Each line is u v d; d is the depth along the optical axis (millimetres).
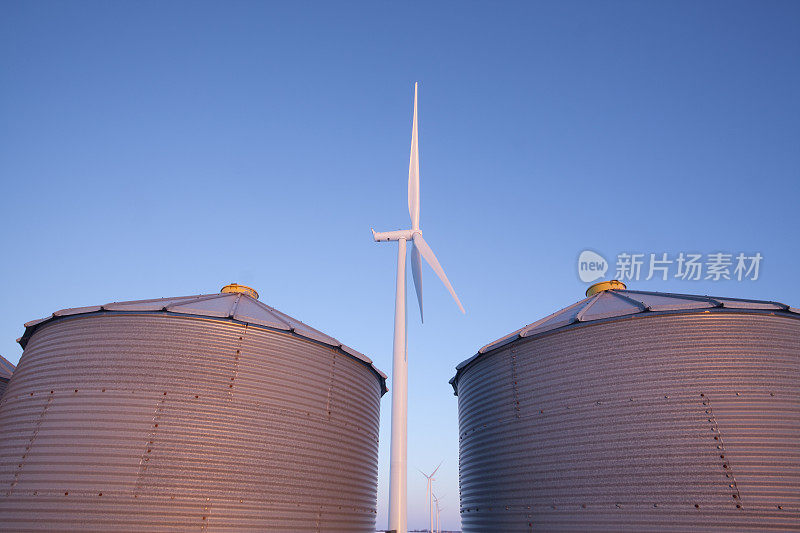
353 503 21750
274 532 18250
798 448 15875
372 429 25016
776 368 17359
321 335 23109
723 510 15281
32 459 17438
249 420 19359
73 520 16188
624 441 17562
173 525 16672
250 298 25453
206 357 19734
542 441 19703
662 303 20234
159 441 17781
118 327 20000
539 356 21203
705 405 16891
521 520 19438
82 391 18625
